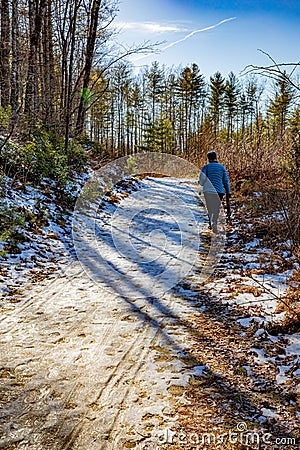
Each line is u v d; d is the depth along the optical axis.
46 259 6.12
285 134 11.38
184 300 4.70
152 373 3.07
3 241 6.05
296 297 4.29
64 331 3.79
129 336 3.72
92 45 14.23
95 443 2.32
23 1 13.41
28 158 9.18
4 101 10.98
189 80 48.59
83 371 3.08
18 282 5.09
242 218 8.58
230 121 47.66
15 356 3.29
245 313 4.25
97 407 2.64
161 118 34.47
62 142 12.26
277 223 7.08
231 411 2.63
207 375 3.06
